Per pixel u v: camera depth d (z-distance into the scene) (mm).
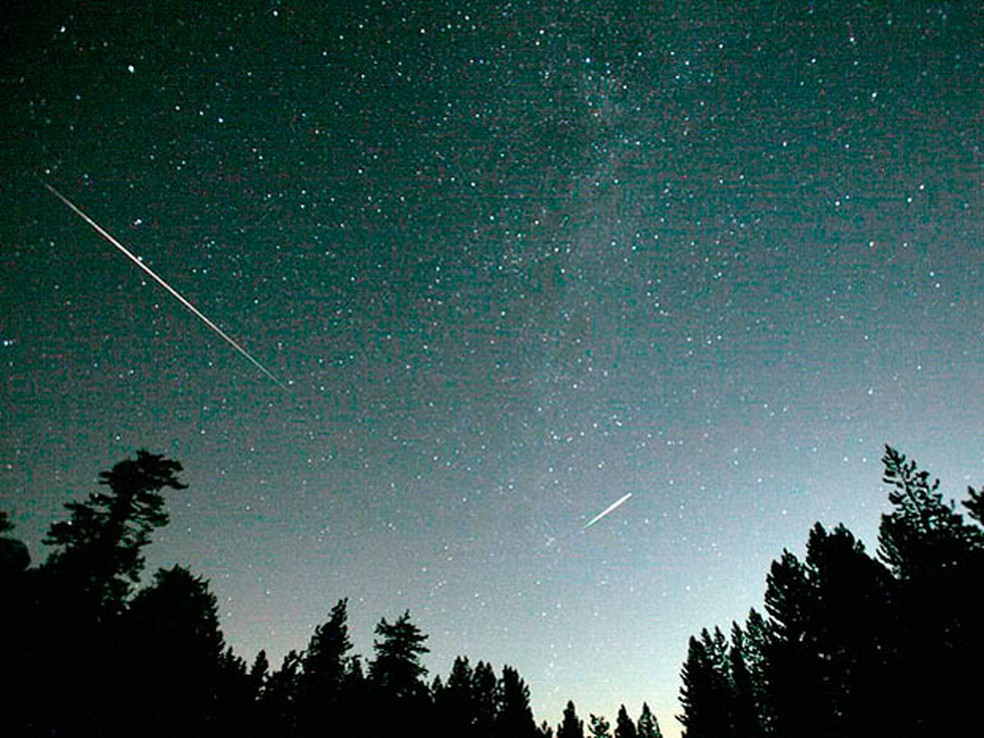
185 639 15922
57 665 12078
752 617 33094
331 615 25906
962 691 16547
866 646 19500
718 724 30750
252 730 17953
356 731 21906
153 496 17812
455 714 28797
